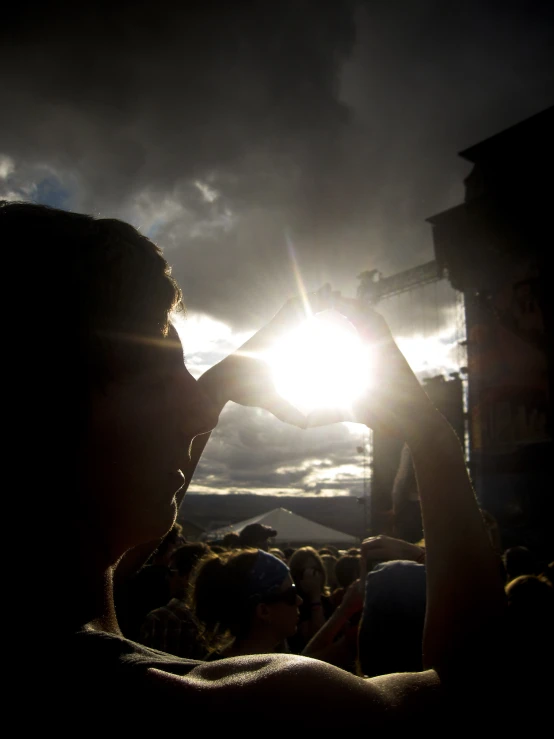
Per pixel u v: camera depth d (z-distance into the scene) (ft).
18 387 1.16
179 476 1.42
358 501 91.76
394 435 1.91
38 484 1.15
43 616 1.09
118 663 1.06
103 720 0.98
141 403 1.30
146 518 1.30
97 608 1.22
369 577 5.27
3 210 1.28
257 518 60.95
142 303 1.31
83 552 1.20
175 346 1.44
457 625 1.54
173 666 1.17
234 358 2.07
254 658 1.21
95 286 1.24
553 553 82.99
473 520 1.73
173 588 10.43
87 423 1.21
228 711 1.01
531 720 1.34
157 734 0.98
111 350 1.24
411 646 4.75
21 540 1.11
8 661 1.02
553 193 91.15
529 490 87.51
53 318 1.19
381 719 1.15
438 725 1.25
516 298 93.45
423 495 1.78
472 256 100.68
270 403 2.08
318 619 10.64
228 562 6.59
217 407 2.04
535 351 89.92
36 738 0.97
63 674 1.02
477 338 98.32
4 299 1.18
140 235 1.43
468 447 97.19
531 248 92.22
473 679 1.41
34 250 1.22
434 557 1.70
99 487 1.23
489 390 94.63
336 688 1.12
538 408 88.43
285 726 1.02
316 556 11.12
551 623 6.04
